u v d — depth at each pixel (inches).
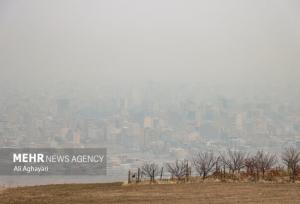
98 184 2554.1
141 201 1729.8
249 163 2741.1
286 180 2480.3
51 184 2583.7
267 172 2709.2
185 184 2372.0
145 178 2650.1
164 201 1718.8
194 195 1886.1
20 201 1758.1
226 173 2728.8
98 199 1803.6
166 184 2391.7
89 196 1904.5
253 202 1658.5
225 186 2229.3
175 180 2546.8
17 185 2507.4
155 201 1723.7
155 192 2011.6
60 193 2031.3
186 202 1683.1
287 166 2746.1
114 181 2815.0
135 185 2378.2
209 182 2459.4
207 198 1786.4
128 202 1705.2
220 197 1811.0
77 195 1945.1
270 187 2166.6
